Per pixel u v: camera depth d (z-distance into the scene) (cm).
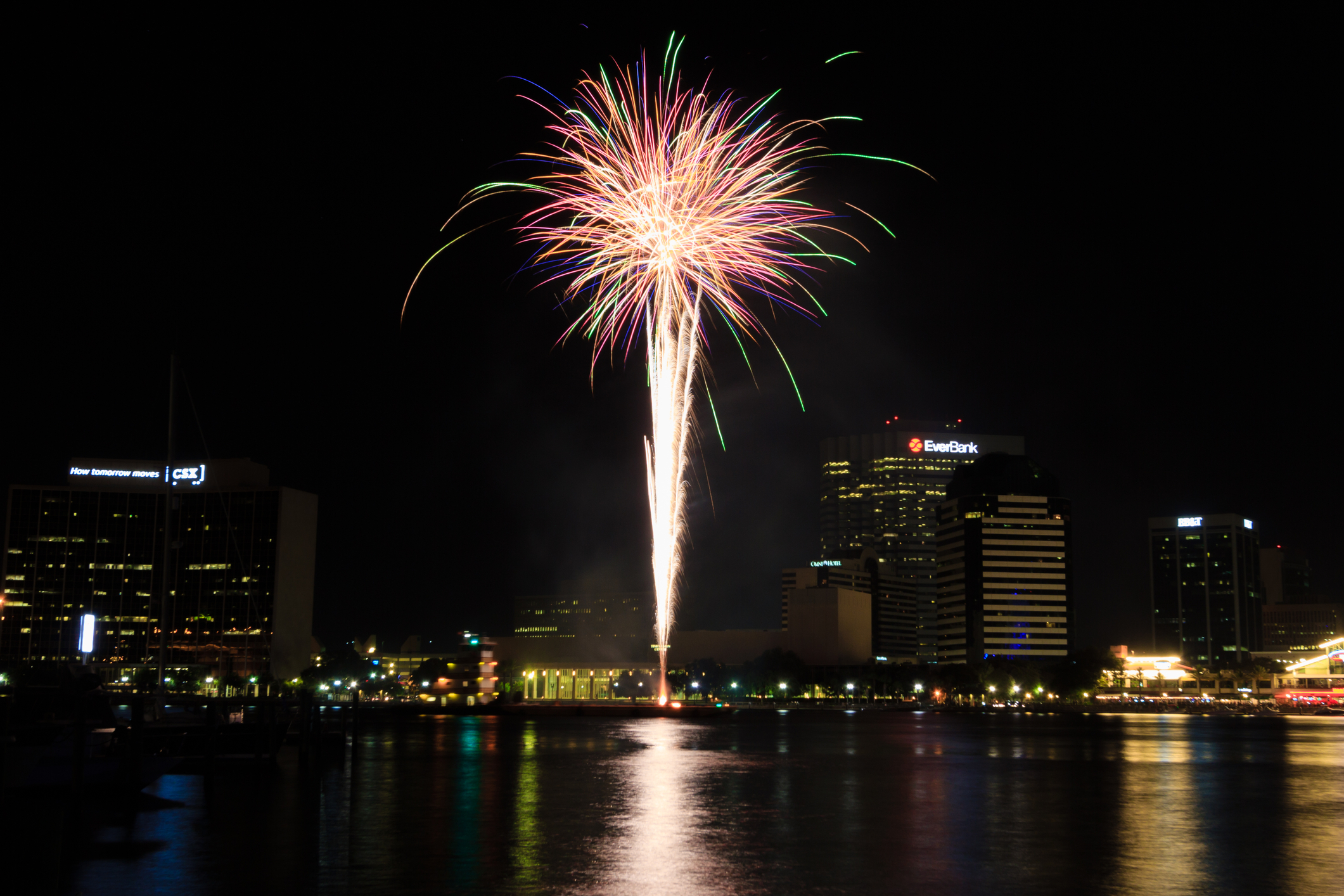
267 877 2894
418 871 2991
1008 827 4053
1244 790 5681
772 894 2733
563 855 3278
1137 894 2764
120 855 3216
